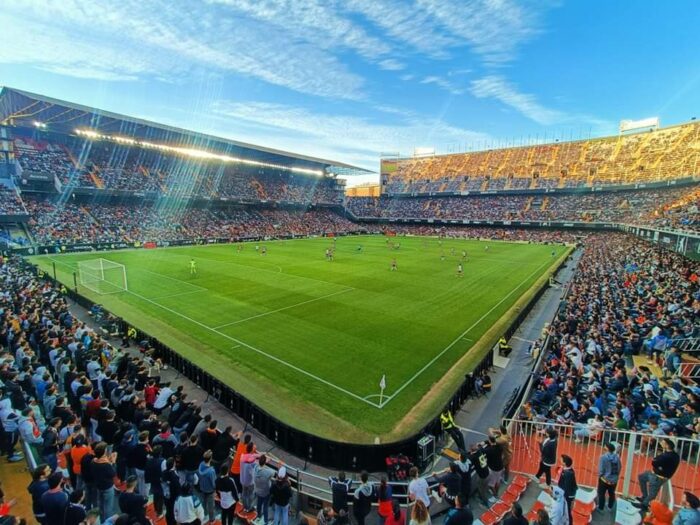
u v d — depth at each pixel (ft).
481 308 92.58
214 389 50.03
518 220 296.10
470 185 352.69
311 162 311.06
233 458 31.50
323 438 37.86
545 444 31.35
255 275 126.11
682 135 269.03
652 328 63.31
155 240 205.05
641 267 118.32
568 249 211.41
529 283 121.80
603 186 278.87
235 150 256.52
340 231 311.47
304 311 86.33
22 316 58.23
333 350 65.10
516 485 31.89
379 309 89.20
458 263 159.84
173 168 266.16
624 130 319.47
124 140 228.22
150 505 29.27
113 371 44.65
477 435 43.55
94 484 26.09
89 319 80.23
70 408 36.86
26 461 33.09
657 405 40.60
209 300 94.22
